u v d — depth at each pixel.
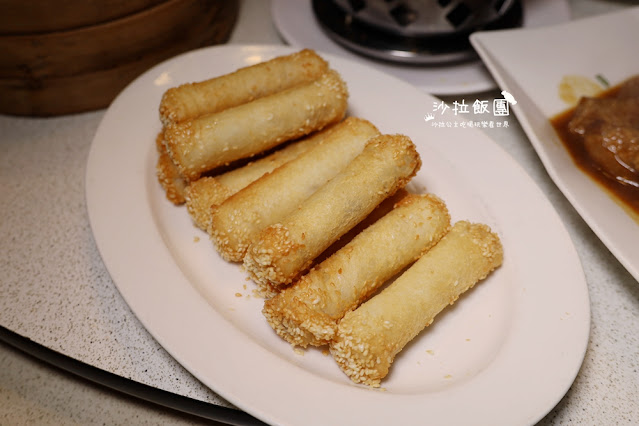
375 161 0.29
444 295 0.27
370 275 0.27
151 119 0.35
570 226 0.34
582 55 0.40
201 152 0.31
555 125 0.37
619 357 0.28
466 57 0.41
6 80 0.36
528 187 0.32
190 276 0.29
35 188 0.35
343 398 0.23
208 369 0.23
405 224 0.29
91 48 0.36
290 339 0.26
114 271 0.27
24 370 0.28
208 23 0.41
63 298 0.29
